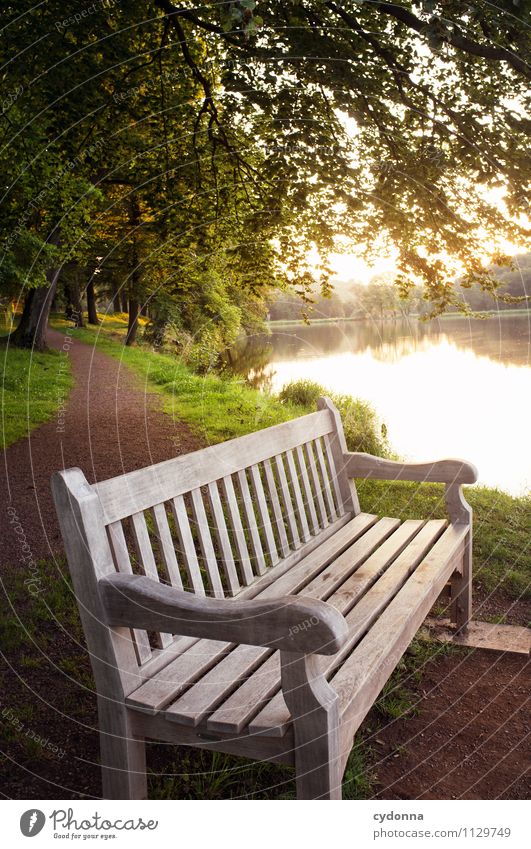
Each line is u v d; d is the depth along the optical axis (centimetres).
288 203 583
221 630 161
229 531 392
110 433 784
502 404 768
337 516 331
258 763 213
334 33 547
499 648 298
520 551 405
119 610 173
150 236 908
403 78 534
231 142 670
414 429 690
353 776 209
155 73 725
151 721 174
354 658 189
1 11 618
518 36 432
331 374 736
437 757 223
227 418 805
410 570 263
